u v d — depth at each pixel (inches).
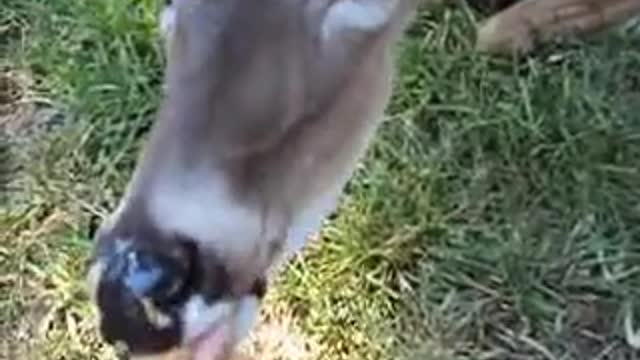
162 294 19.5
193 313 19.7
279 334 27.0
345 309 27.1
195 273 19.6
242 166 20.0
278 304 27.1
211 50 20.0
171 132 20.0
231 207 19.9
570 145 28.5
